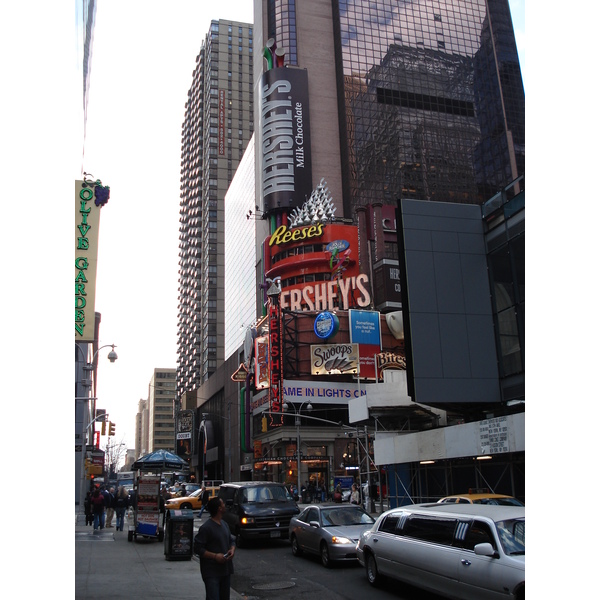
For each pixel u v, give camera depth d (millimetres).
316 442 62500
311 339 66750
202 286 158625
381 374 62625
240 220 116938
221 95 164625
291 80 94812
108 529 26359
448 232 30734
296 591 12273
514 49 115438
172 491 54750
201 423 108250
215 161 158500
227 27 171875
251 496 20828
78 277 22219
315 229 75375
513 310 28609
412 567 10766
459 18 113375
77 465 43906
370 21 106312
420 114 103500
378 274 72562
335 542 15016
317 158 96625
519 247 28594
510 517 9328
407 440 29062
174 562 15508
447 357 29141
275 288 66062
